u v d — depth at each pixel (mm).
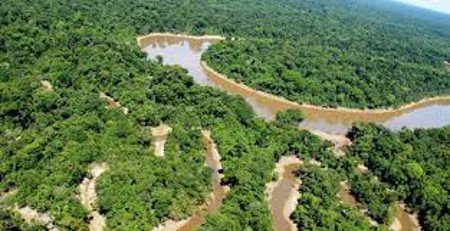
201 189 140250
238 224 127688
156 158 149125
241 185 143125
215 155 164250
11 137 149750
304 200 145000
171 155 152625
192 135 166250
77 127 153000
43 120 158250
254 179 148000
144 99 185000
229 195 140125
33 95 169250
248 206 135875
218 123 177875
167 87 194750
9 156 139500
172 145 158000
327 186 151625
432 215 150000
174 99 192875
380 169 170750
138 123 172125
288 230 137000
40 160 139125
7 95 162500
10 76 181125
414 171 166125
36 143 142375
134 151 150125
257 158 158500
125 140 155500
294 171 164625
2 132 151375
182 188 138000
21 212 122875
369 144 184250
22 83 173875
